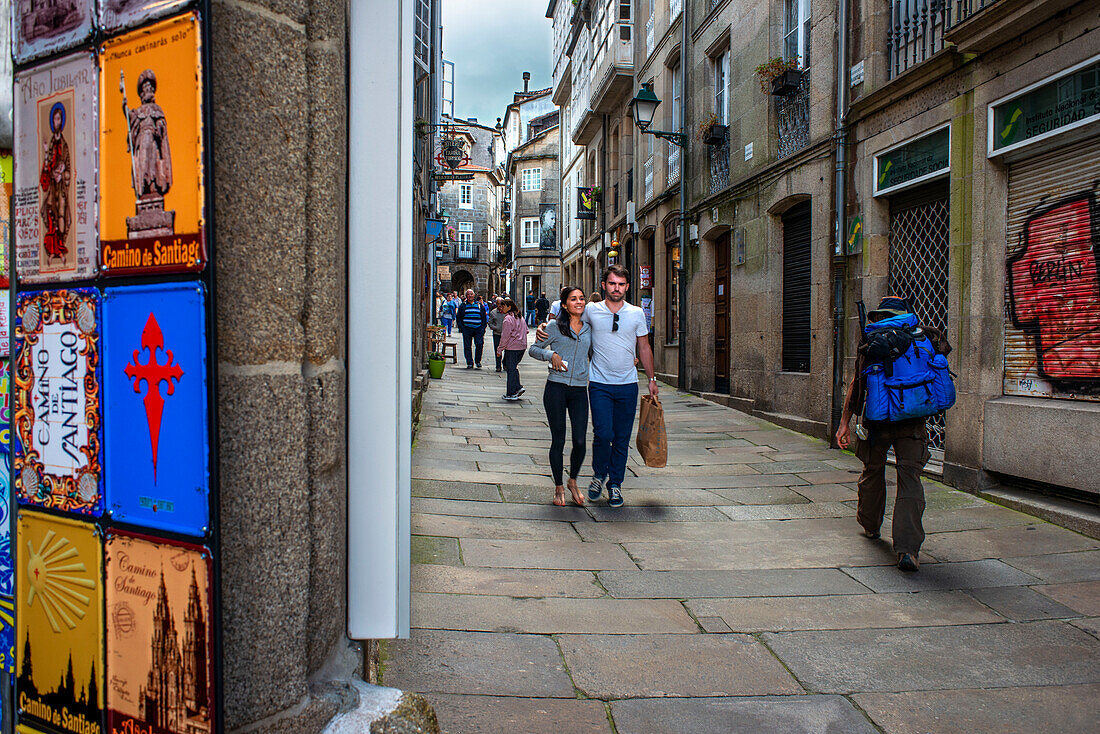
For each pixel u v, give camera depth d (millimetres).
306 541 1756
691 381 14195
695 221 13859
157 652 1591
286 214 1674
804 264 10008
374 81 2014
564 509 5668
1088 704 2844
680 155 14422
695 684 2963
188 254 1518
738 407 11672
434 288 25125
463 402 11742
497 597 3836
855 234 8344
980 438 6133
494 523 5207
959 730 2658
